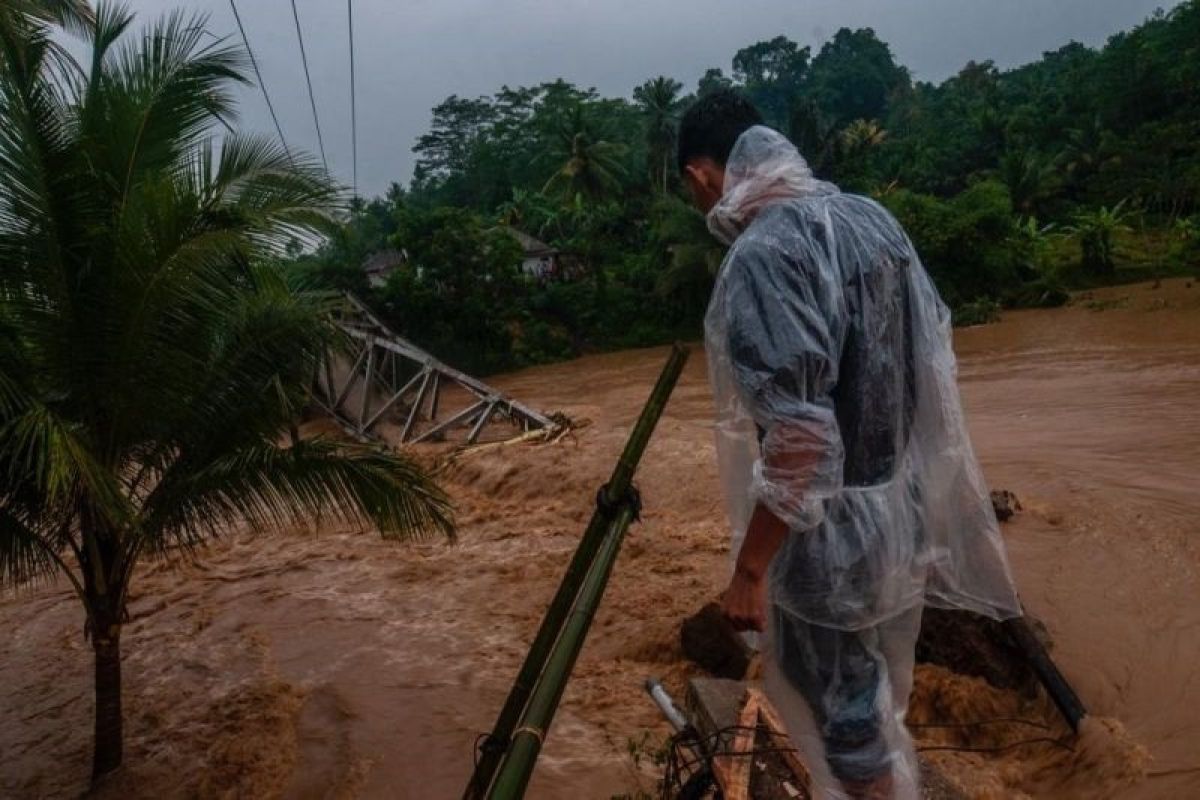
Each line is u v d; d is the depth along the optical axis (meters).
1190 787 4.67
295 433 7.24
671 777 3.48
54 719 7.98
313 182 6.57
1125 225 61.00
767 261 2.34
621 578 8.89
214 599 10.10
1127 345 28.81
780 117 114.12
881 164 71.69
